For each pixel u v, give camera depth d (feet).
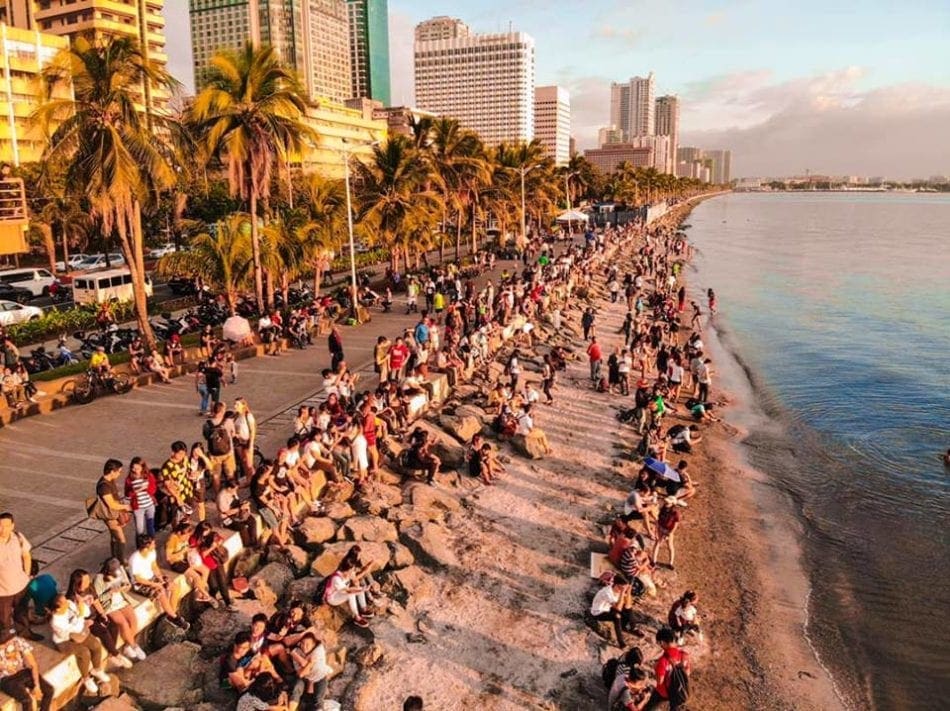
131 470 41.47
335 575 41.68
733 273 260.83
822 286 227.20
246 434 51.44
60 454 59.11
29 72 287.89
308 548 47.42
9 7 379.76
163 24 400.67
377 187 152.66
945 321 166.91
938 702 40.65
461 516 57.21
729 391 105.19
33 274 153.48
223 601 40.14
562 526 57.11
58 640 31.83
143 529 41.14
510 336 113.29
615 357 94.38
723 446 80.59
